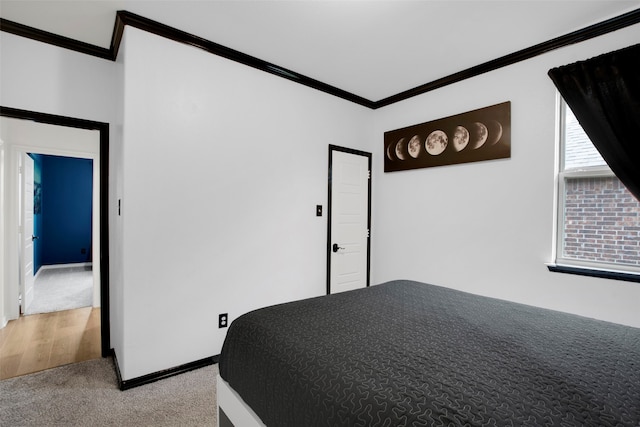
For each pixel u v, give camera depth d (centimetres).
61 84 238
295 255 301
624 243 210
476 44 243
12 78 220
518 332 129
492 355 108
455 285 295
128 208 209
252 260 270
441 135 305
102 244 257
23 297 353
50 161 616
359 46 248
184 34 228
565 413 75
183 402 195
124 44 210
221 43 244
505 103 259
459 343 118
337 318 146
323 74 298
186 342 233
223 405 148
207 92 243
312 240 314
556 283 232
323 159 324
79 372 230
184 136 232
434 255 312
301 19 214
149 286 217
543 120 240
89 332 305
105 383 215
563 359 105
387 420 76
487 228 272
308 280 311
